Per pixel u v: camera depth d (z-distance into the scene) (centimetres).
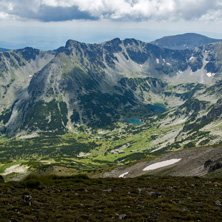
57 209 2878
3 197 3058
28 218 2466
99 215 2691
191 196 3697
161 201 3241
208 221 2592
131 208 2941
